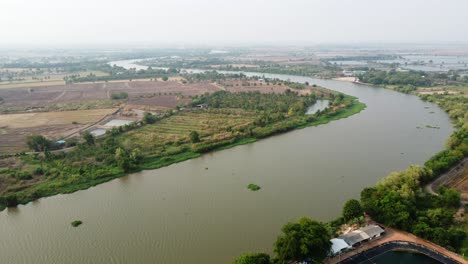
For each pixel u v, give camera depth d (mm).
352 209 85000
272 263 68062
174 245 82062
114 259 78188
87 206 103688
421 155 133875
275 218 91750
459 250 72438
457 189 99500
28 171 126250
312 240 68500
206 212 96750
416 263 70750
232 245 80875
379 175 116688
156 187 114875
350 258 72062
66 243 85188
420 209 87125
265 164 130375
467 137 131750
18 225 94438
